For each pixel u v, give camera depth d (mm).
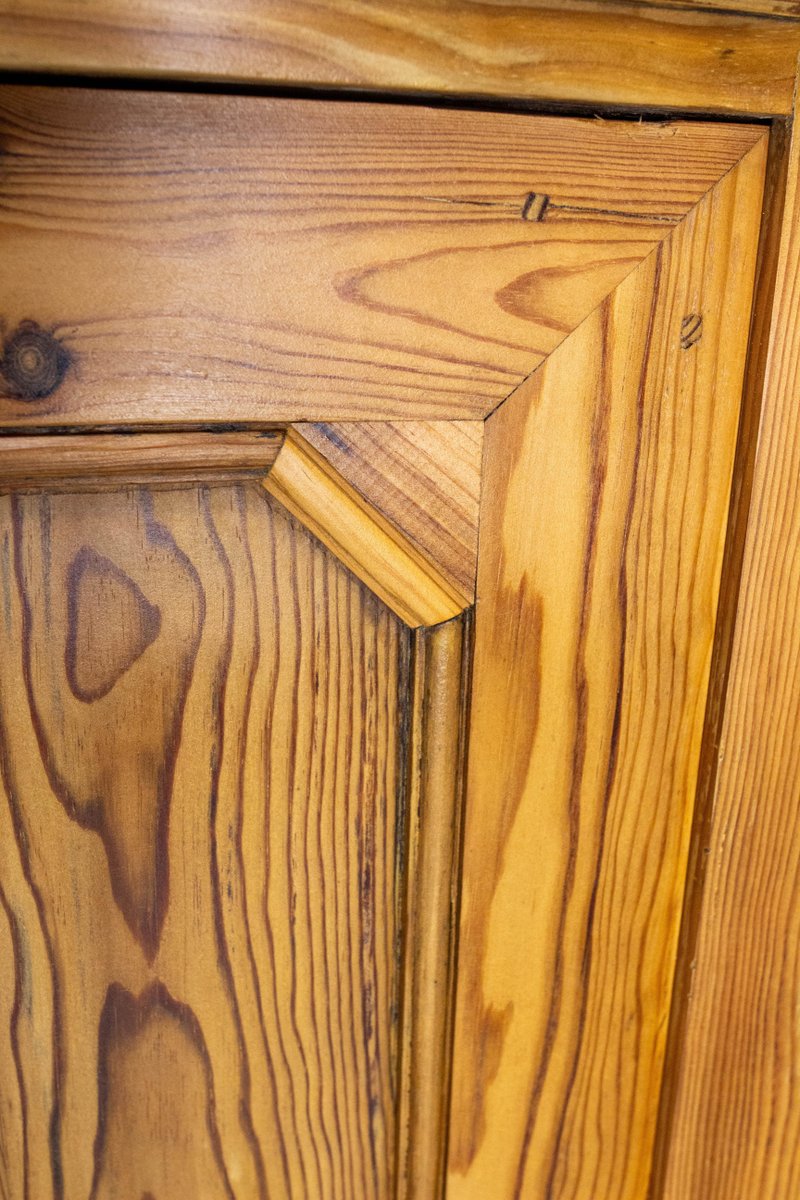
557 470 508
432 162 468
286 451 483
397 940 551
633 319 498
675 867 567
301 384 479
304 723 518
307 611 506
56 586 487
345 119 458
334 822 531
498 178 474
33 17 432
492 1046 572
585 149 477
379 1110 573
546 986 569
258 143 455
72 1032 532
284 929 540
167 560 492
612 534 521
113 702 501
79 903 519
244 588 500
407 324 481
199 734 511
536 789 543
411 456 495
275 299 469
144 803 514
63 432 467
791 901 575
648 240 491
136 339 464
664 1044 591
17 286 452
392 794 533
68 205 449
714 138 486
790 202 495
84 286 456
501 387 495
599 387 503
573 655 531
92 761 505
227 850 525
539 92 468
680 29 471
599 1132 596
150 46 440
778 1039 594
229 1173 565
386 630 514
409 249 474
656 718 546
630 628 533
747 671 543
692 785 559
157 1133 553
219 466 481
